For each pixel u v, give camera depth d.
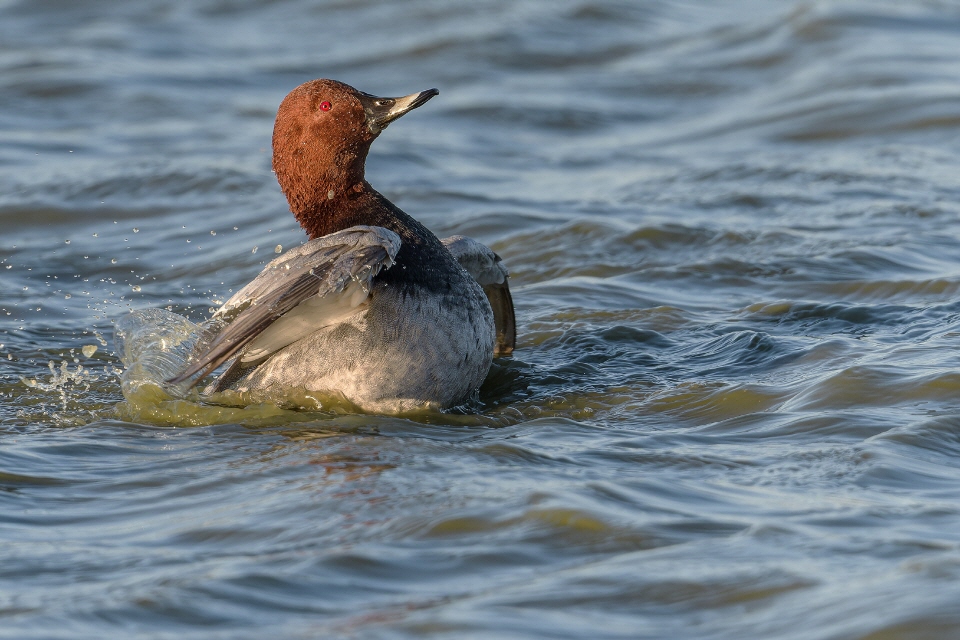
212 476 8.08
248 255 16.66
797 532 6.46
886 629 5.15
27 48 28.64
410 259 9.80
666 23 30.75
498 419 9.73
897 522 6.62
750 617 5.43
